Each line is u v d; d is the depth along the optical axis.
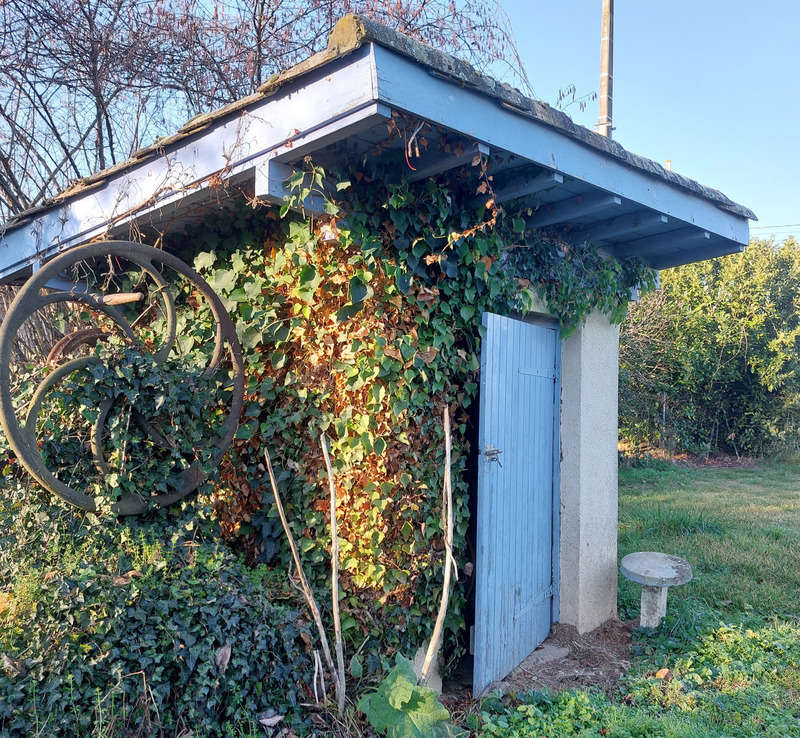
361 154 3.29
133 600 2.70
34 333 6.63
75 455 3.38
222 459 4.18
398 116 2.71
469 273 3.83
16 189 7.66
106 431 3.34
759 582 6.18
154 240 4.58
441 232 3.62
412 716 2.97
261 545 3.91
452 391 3.81
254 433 3.98
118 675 2.51
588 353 5.17
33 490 3.35
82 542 3.23
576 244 4.89
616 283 5.32
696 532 8.21
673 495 11.19
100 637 2.56
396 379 3.44
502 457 4.16
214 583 2.96
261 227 4.06
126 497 3.34
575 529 5.01
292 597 3.43
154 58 8.12
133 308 5.02
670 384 16.38
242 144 3.22
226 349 4.15
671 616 5.09
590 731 3.30
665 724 3.36
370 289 3.37
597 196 3.96
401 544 3.50
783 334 16.03
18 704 2.35
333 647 3.39
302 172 3.12
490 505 3.98
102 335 3.88
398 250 3.51
